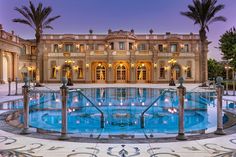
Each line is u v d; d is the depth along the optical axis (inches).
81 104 518.0
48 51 1712.6
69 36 1749.5
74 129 300.2
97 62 1595.7
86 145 189.8
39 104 505.0
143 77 1588.3
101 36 1760.6
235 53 1035.3
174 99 580.4
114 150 176.7
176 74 1605.6
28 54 1776.6
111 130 292.2
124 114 422.0
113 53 1563.7
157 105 506.3
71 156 163.3
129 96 718.5
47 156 163.2
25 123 230.8
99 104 529.0
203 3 992.2
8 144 192.4
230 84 998.4
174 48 1734.7
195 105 490.9
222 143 196.1
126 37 1626.5
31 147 184.1
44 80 1614.2
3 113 352.5
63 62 1615.4
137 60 1567.4
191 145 190.4
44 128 288.7
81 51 1717.5
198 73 1600.6
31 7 1034.7
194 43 1711.4
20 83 1347.2
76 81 1593.3
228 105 466.0
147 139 208.7
